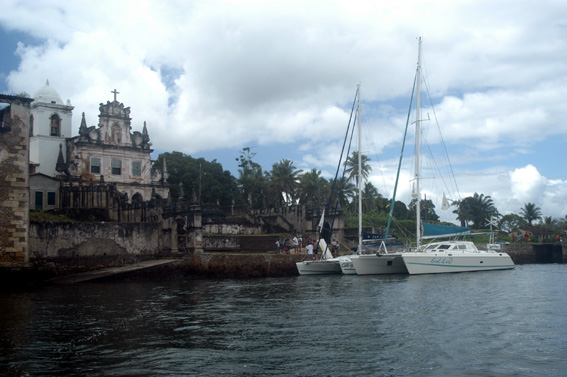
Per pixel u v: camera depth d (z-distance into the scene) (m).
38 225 35.38
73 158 60.56
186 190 77.12
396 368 13.61
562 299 26.03
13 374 12.87
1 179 32.34
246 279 39.25
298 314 21.59
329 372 13.25
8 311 22.31
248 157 95.81
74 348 15.51
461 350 15.45
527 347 15.83
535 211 108.56
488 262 43.62
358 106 45.31
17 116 33.31
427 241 62.84
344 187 83.19
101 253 38.66
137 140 64.06
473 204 93.94
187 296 27.81
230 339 16.81
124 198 49.50
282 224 59.91
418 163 43.19
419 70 44.09
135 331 18.02
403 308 23.11
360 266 40.50
